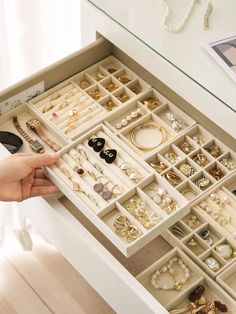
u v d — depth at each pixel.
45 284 1.13
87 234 0.79
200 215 0.86
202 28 0.84
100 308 1.10
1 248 1.19
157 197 0.80
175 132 0.92
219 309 0.79
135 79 0.96
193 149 0.91
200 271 0.81
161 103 0.95
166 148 0.90
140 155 0.89
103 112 0.93
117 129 0.93
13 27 1.06
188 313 0.79
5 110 0.91
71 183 0.83
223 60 0.80
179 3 0.88
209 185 0.89
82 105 0.94
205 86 0.78
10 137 0.89
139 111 0.93
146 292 0.74
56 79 0.94
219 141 0.91
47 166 0.84
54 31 1.13
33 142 0.89
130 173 0.84
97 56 0.97
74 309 1.10
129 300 0.77
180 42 0.83
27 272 1.15
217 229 0.84
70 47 1.18
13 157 0.80
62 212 0.81
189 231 0.85
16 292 1.13
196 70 0.80
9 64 1.08
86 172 0.84
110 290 0.81
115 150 0.85
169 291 0.82
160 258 0.84
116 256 0.89
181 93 0.83
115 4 0.88
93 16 0.90
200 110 0.82
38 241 1.19
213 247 0.83
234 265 0.80
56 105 0.93
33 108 0.92
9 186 0.81
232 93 0.78
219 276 0.80
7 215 1.13
